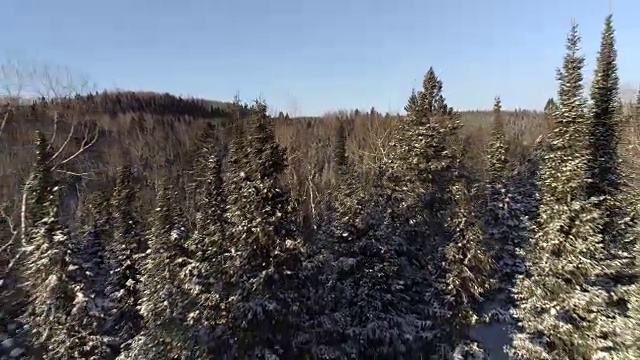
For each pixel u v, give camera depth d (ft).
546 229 60.08
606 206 65.82
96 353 65.31
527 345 60.75
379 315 71.36
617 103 73.20
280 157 60.64
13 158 114.11
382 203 77.92
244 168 61.21
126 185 111.34
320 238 81.51
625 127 105.40
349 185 81.71
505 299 92.02
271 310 56.29
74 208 134.72
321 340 67.21
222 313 58.80
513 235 109.50
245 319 56.08
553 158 60.64
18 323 84.84
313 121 285.23
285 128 205.57
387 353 70.13
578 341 56.49
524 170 139.03
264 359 56.29
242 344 56.70
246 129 71.00
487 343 81.00
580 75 60.29
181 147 235.61
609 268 58.90
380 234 73.97
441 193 78.59
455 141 91.76
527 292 61.93
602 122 70.33
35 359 70.38
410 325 72.33
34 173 75.15
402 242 75.25
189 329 60.95
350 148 192.44
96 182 160.04
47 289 63.31
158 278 69.62
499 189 116.16
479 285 69.97
